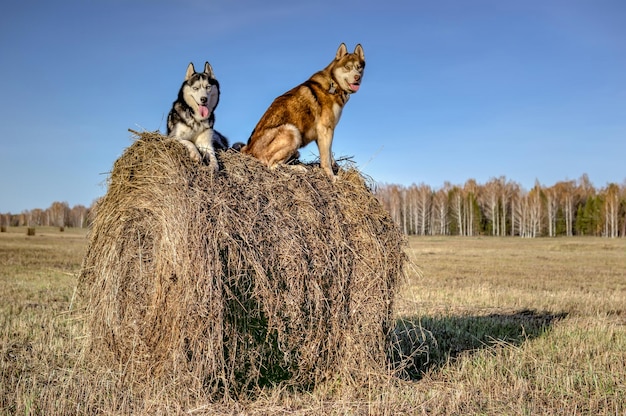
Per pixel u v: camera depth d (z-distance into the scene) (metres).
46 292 13.45
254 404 5.79
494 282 17.52
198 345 5.62
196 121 7.12
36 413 5.32
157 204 5.99
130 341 6.31
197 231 5.66
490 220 88.12
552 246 42.12
